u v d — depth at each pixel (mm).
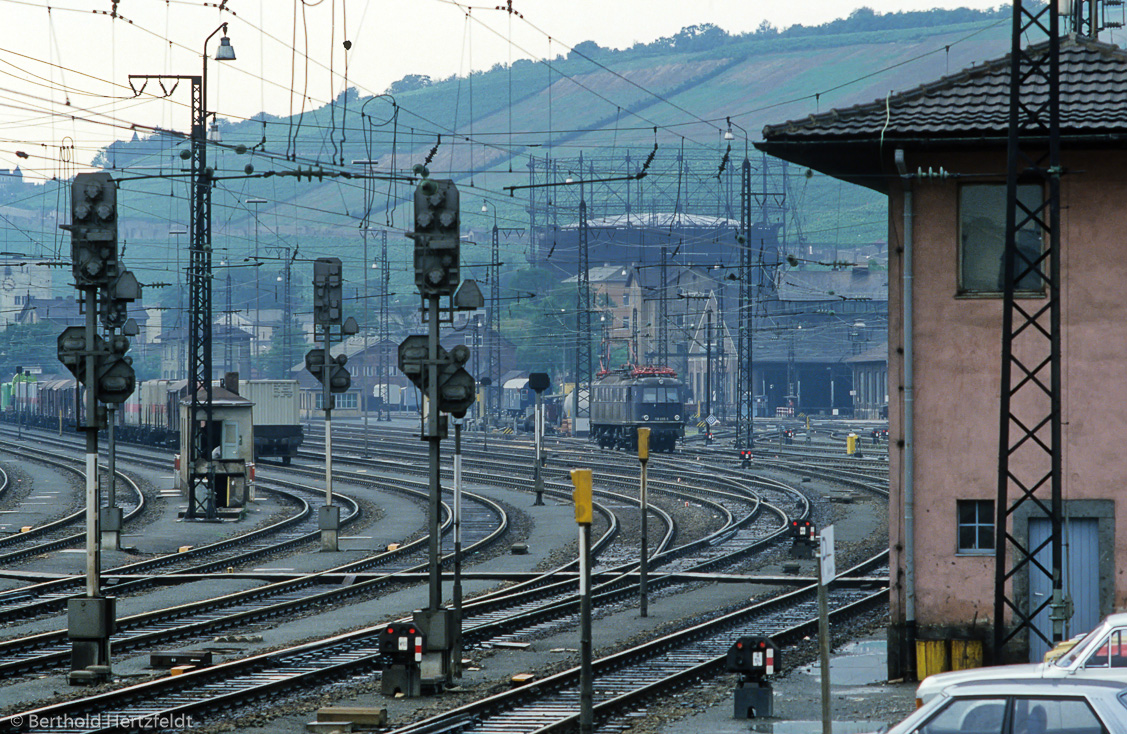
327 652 59125
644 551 71875
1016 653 51750
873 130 51000
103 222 52562
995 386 52125
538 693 49938
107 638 52406
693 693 51312
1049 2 47469
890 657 52906
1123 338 51406
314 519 122062
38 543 103375
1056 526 47625
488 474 171250
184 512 120688
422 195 52562
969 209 52562
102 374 52812
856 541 103625
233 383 156375
